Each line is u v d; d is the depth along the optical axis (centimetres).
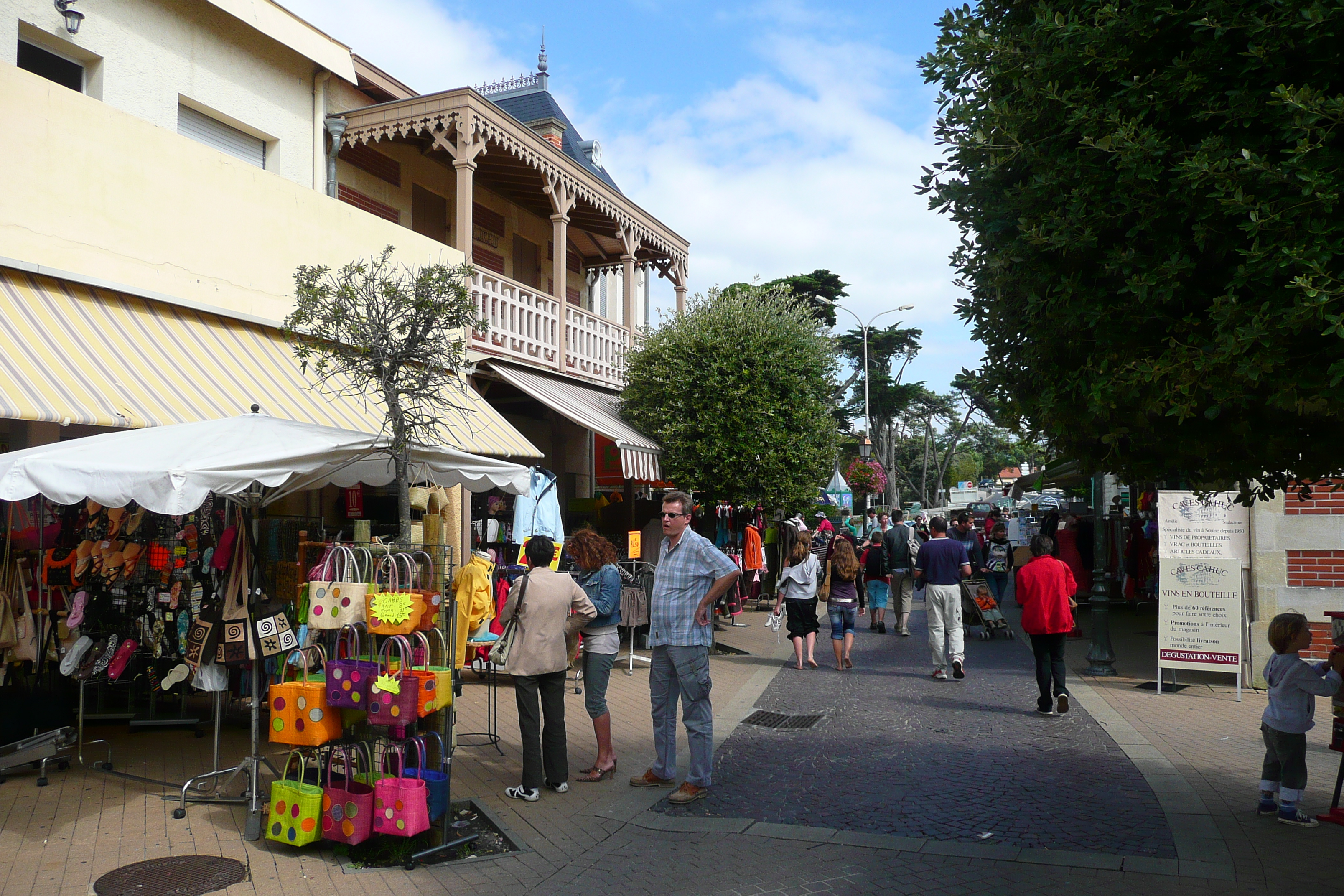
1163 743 784
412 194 1507
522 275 1791
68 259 797
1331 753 748
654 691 657
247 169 976
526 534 1106
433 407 747
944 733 823
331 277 1049
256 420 631
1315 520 1015
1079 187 408
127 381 751
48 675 789
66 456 544
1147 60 406
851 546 1186
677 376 1473
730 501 1484
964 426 7506
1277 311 339
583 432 1678
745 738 809
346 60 1332
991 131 445
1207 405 416
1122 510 2005
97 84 1008
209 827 557
